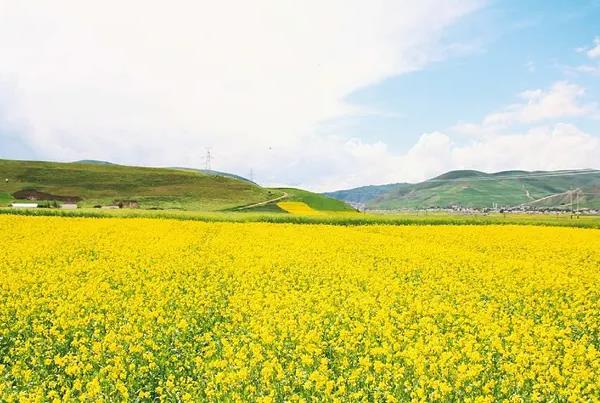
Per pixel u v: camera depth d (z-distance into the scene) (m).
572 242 33.31
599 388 10.04
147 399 9.95
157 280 18.64
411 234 38.03
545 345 12.13
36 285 17.20
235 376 9.73
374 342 12.17
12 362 11.44
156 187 122.56
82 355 10.95
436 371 10.29
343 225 46.38
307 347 11.38
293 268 21.53
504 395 9.96
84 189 117.62
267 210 94.88
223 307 15.77
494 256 27.66
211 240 30.92
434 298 16.77
